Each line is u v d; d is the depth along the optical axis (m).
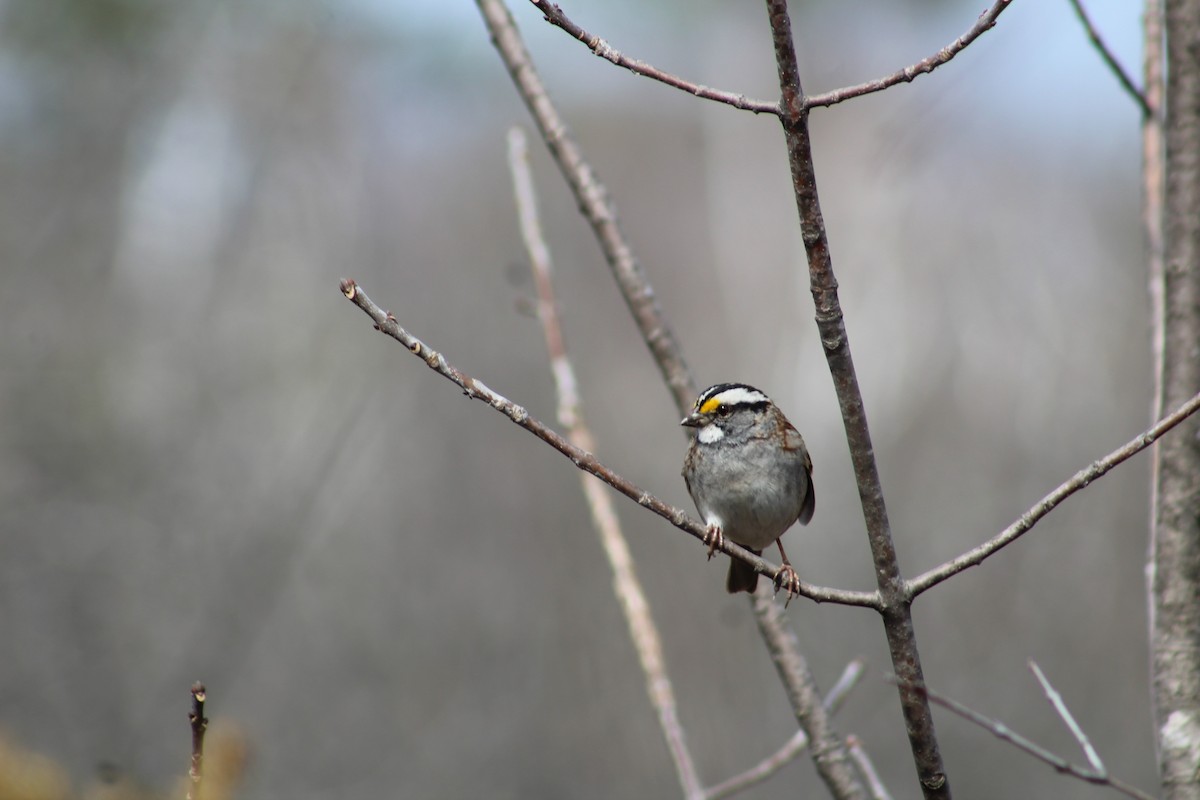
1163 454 4.43
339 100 21.88
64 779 5.23
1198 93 4.56
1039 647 16.41
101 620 14.14
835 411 20.16
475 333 19.12
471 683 15.85
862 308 20.38
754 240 22.23
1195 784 4.13
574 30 3.70
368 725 15.34
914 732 3.97
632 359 20.33
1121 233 20.39
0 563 14.45
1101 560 17.20
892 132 7.70
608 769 14.84
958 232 20.47
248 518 15.26
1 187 19.45
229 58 21.34
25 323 17.52
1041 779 15.11
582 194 6.12
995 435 19.22
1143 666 16.12
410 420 18.05
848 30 21.83
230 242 20.78
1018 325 19.89
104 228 19.91
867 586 17.25
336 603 16.17
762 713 14.74
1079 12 5.21
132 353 18.12
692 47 24.78
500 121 24.16
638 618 5.21
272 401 17.98
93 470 15.70
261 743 14.03
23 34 19.84
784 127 3.68
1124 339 19.47
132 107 20.67
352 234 21.52
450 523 17.30
